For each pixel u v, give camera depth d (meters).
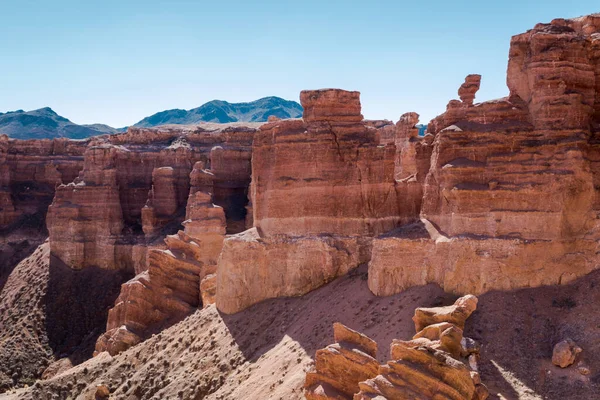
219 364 43.91
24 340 76.44
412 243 36.38
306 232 46.22
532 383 27.55
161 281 61.44
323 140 45.88
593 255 31.98
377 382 26.59
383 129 69.38
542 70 33.88
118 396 49.47
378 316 35.53
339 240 44.72
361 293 39.28
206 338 48.78
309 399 29.45
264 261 47.66
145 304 60.69
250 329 45.41
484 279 32.59
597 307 29.86
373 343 30.06
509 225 33.06
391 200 44.22
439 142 36.09
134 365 53.59
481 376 28.22
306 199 46.16
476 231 33.75
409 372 26.27
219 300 51.28
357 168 44.97
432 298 33.81
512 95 35.91
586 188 32.56
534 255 32.19
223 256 50.72
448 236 34.81
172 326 56.88
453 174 34.72
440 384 25.70
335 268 44.47
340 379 29.30
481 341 30.06
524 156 33.56
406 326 32.75
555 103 33.44
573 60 34.03
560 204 32.16
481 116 35.81
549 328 29.89
